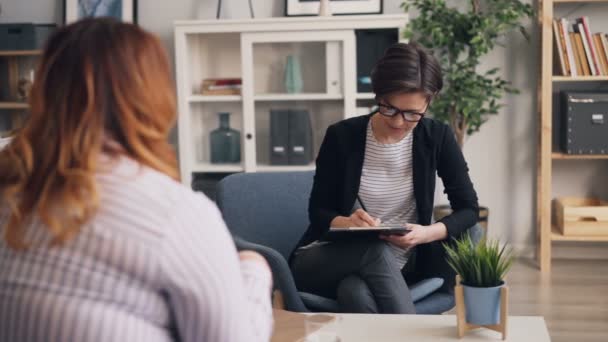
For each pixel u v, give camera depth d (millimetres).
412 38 4234
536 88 4301
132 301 977
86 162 979
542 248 4113
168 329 1034
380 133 2371
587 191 4391
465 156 4398
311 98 4066
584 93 3982
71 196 959
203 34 4141
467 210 2400
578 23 4008
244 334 1035
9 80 4410
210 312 1002
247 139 4129
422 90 2156
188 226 995
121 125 1013
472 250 1777
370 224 2260
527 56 4285
